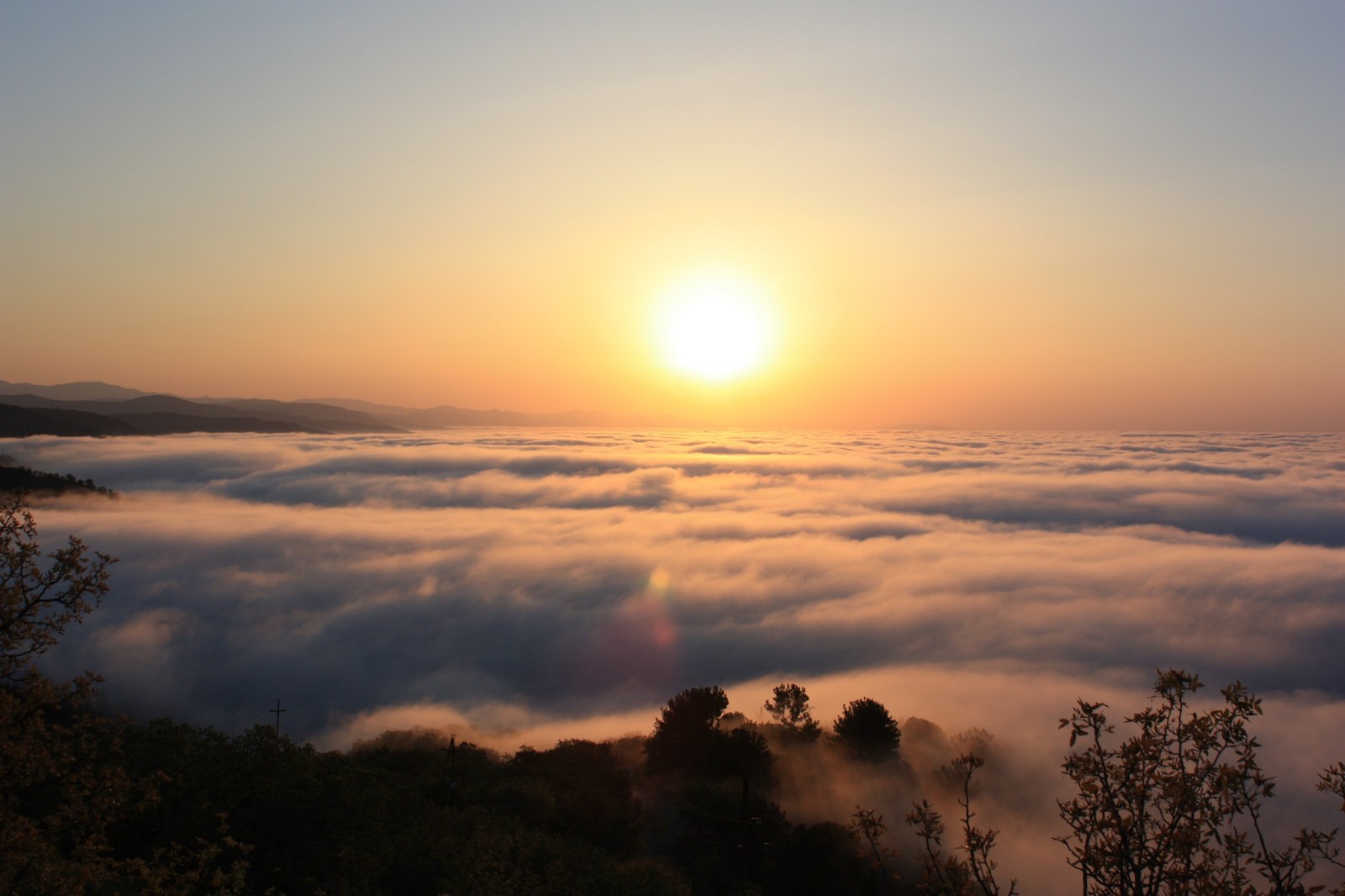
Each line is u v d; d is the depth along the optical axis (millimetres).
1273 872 6156
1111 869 6473
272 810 20016
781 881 26203
